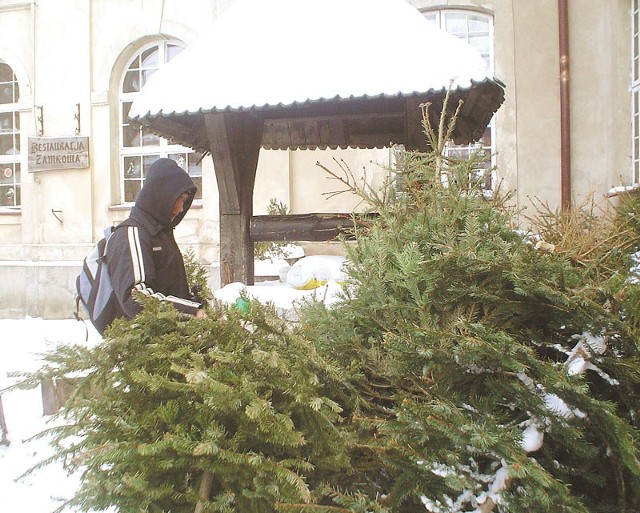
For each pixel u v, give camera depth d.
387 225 2.14
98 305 2.45
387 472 1.65
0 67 10.03
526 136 7.97
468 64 3.22
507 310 1.70
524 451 1.41
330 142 5.20
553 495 1.33
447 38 3.44
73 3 9.44
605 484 1.57
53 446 1.64
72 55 9.46
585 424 1.49
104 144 9.41
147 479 1.47
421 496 1.46
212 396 1.45
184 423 1.57
